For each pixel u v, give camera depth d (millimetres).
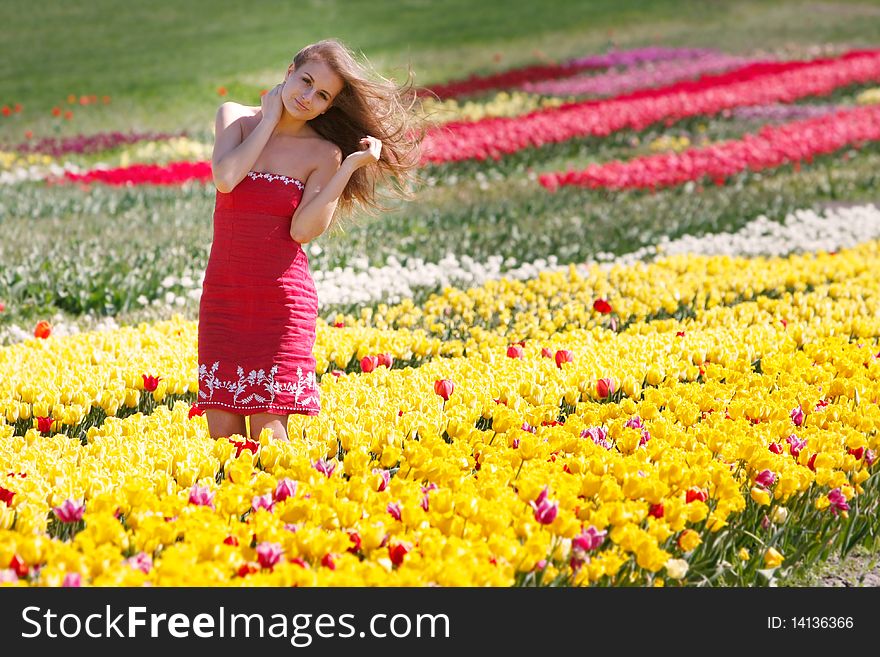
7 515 5648
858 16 60188
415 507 5598
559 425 7477
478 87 41438
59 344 10312
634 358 9852
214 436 7559
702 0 66125
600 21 59375
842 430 7645
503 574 5105
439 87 40812
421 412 7871
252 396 7379
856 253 16062
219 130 7605
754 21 59125
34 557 5098
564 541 5473
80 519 5801
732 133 30844
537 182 24750
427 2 64625
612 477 6418
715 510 6184
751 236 18281
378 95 7758
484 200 22297
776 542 6430
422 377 9305
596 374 9250
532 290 14070
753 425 7852
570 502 5770
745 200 21578
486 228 19391
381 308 12344
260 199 7383
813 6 64188
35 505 5855
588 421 7801
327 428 7461
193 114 38156
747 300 13938
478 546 5199
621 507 5676
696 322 12070
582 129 29203
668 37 54219
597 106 31875
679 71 44188
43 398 8461
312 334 7684
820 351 10102
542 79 44000
